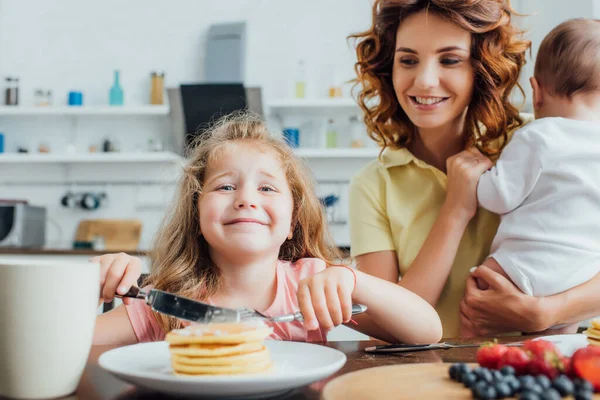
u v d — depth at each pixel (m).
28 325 0.52
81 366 0.55
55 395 0.53
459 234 1.33
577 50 1.37
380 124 1.49
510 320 1.20
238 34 3.97
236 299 1.01
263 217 0.94
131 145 4.12
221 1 4.16
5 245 3.53
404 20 1.30
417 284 1.29
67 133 4.15
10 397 0.53
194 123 3.88
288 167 1.09
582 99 1.38
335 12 4.13
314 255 1.16
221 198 0.94
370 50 1.46
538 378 0.50
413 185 1.45
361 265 1.49
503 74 1.32
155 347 0.68
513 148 1.34
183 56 4.13
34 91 4.15
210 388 0.49
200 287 1.01
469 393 0.51
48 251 3.37
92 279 0.55
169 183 3.85
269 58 4.12
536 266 1.25
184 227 1.05
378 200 1.48
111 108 3.90
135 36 4.16
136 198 4.10
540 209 1.30
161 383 0.49
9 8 4.21
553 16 3.23
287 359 0.65
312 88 4.07
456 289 1.40
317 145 3.84
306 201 1.13
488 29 1.25
